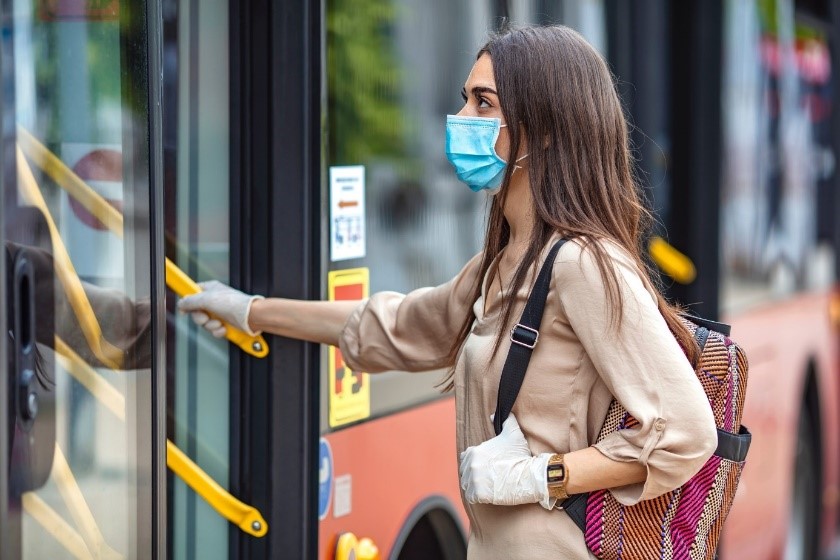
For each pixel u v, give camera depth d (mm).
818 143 18547
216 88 8141
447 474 10336
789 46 17203
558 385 6746
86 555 6402
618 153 6992
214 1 8109
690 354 6797
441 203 10000
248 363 8258
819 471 18578
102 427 6535
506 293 6930
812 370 18188
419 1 9539
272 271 8180
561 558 6770
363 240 8891
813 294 18172
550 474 6645
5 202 5645
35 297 5977
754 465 15609
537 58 6867
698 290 14289
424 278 9758
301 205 8156
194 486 8219
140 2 6711
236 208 8195
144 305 6773
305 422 8242
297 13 8062
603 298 6535
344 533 8805
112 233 6594
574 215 6773
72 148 6293
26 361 5902
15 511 5770
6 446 5574
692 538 6832
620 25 12930
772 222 16422
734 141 14930
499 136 6984
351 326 8062
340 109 8555
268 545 8289
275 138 8117
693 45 14266
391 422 9430
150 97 6793
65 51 6230
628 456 6570
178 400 8289
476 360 6969
